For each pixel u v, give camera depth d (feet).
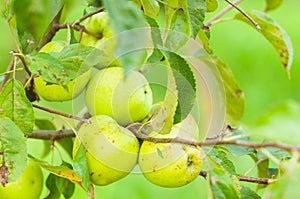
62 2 2.97
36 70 3.14
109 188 7.47
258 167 3.84
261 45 13.00
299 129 2.66
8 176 3.14
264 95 12.03
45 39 3.45
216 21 3.90
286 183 2.80
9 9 3.06
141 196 7.50
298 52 13.12
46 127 4.00
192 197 7.46
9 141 3.15
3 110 3.23
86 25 3.42
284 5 15.31
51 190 3.65
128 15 2.83
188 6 3.20
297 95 12.22
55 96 3.37
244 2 14.71
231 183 3.10
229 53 12.87
